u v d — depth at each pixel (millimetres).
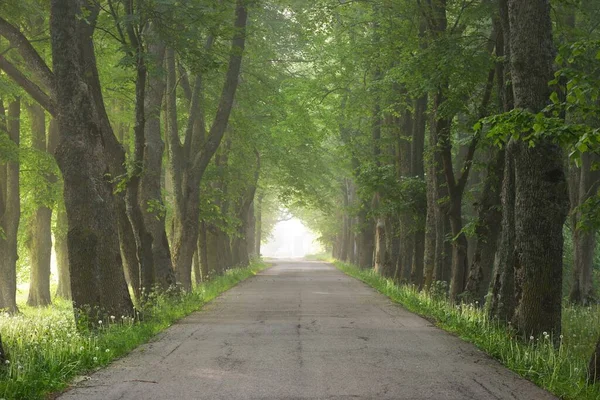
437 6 24422
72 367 11367
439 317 20328
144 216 28172
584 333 18703
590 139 10203
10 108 34438
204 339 16078
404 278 35906
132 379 10984
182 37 21203
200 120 37000
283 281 44938
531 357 12273
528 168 14586
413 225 33562
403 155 38031
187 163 33312
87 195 18000
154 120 28438
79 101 18000
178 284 27531
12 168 34688
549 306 14547
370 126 44000
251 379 10992
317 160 56750
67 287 47250
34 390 9664
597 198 19078
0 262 34438
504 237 17969
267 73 42312
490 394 9945
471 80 22344
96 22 20859
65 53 17891
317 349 14398
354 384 10586
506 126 11258
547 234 14539
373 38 31547
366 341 15680
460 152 40625
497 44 22078
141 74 21062
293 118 43031
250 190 62094
